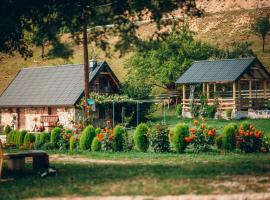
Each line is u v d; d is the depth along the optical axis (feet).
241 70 227.61
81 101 233.35
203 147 114.11
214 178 63.98
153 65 303.68
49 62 429.38
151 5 82.07
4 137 192.44
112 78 246.68
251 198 50.39
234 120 217.97
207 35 480.23
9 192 58.65
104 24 83.76
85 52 170.19
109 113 230.27
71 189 58.29
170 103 296.30
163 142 116.98
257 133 113.09
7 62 441.27
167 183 60.18
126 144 122.01
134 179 64.49
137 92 247.29
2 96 271.90
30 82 270.05
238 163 84.84
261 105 231.50
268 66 368.89
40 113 253.85
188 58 304.50
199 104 237.04
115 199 51.42
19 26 79.30
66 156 113.70
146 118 236.43
